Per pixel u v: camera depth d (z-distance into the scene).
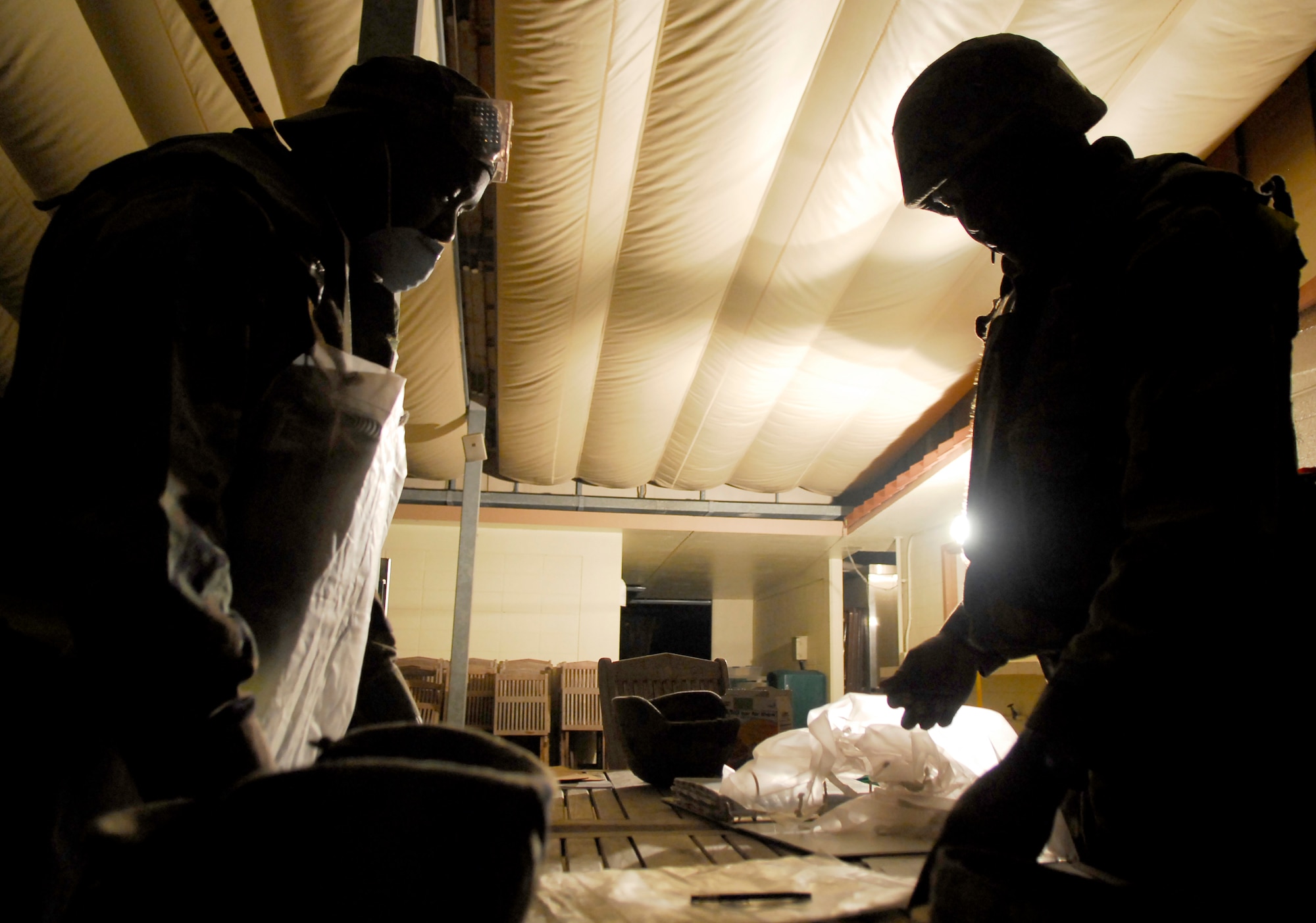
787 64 3.83
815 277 5.47
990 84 1.11
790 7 3.51
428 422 7.45
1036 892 0.57
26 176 3.94
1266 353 0.79
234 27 3.27
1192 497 0.74
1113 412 1.02
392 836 0.45
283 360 0.88
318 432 0.90
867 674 10.17
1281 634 0.84
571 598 9.45
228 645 0.65
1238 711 0.82
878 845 1.39
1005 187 1.14
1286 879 0.76
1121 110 4.21
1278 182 1.04
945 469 6.20
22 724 0.70
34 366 0.79
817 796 1.67
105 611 0.62
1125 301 0.90
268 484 0.86
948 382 6.90
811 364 6.68
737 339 6.36
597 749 8.20
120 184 0.86
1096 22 3.62
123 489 0.65
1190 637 0.70
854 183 4.60
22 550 0.71
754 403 7.31
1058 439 1.06
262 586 0.84
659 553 11.16
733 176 4.56
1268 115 4.33
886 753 1.68
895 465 8.97
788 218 5.00
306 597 0.87
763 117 4.14
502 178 1.24
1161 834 0.86
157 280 0.73
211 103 3.69
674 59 3.69
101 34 3.25
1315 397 3.70
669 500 9.55
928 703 1.40
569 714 8.00
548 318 5.69
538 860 0.48
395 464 1.11
